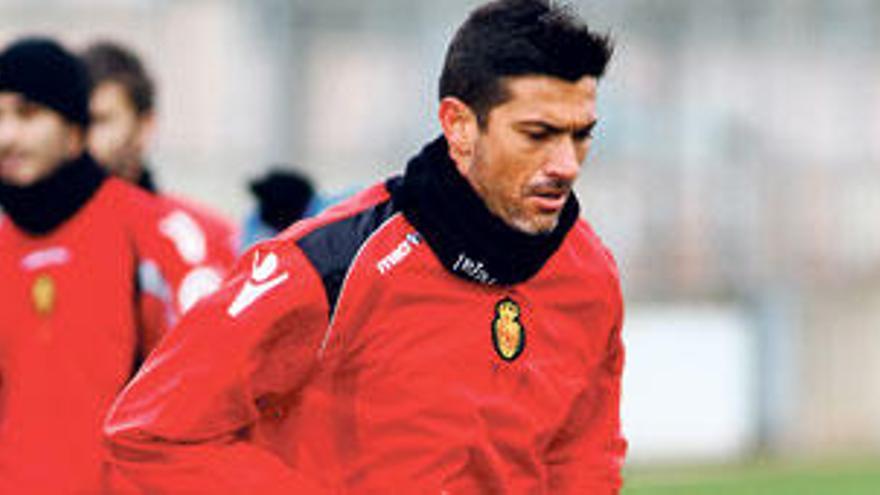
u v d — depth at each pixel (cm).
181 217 1634
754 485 4272
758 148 5169
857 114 5191
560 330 1116
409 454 1062
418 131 5191
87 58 1939
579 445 1179
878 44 5188
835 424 5234
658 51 5166
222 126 5159
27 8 5353
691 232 5131
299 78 5200
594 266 1129
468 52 1039
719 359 5038
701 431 5009
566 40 1007
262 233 2012
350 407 1066
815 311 5184
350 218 1069
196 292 1603
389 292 1054
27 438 1612
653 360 4956
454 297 1066
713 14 5181
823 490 4175
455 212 1047
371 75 5228
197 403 1028
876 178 5197
